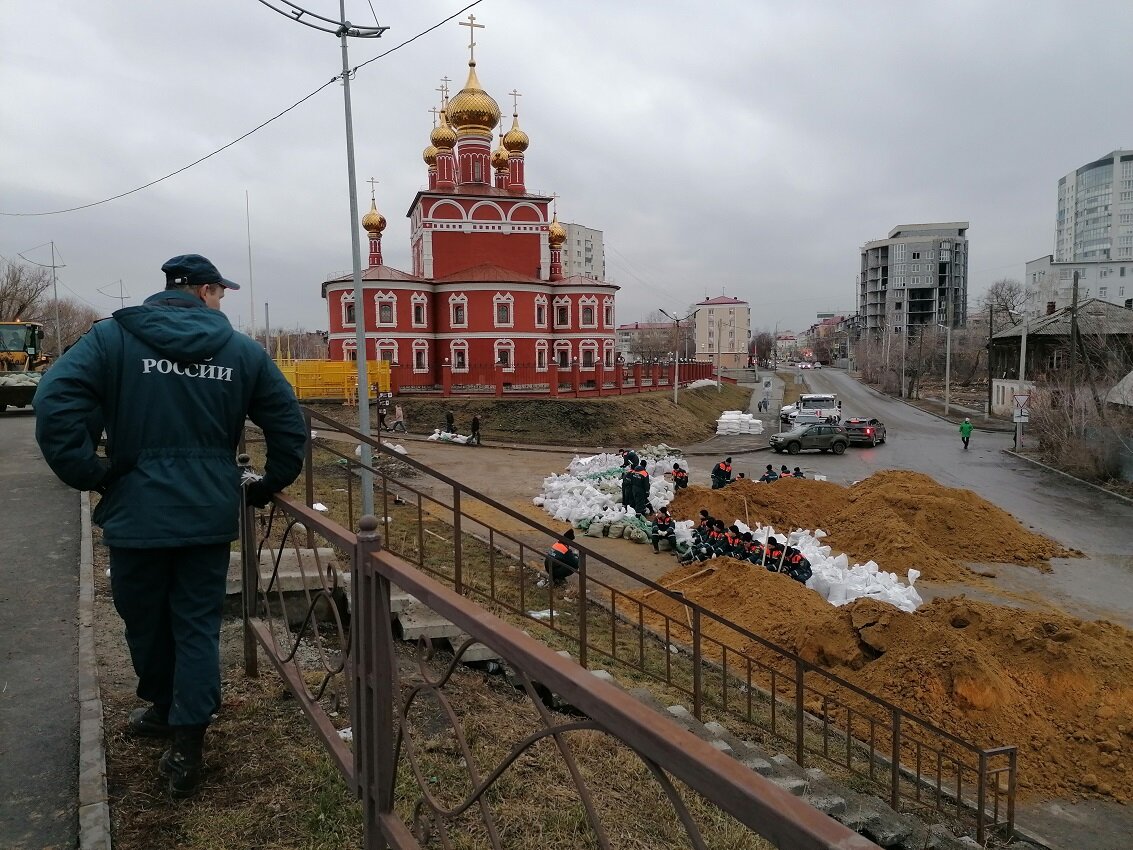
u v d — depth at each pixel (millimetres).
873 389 81375
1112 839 7371
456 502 6172
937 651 9352
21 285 57469
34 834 2990
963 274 123812
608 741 5172
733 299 130125
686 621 11758
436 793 3852
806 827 1103
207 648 3199
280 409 3389
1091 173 117875
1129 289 96562
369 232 48062
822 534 18188
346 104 15922
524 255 48969
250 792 3406
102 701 4117
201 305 3285
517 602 10852
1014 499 24859
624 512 18906
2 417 19828
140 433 2984
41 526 7871
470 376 45312
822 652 10312
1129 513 22688
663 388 53156
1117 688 9391
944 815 7262
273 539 7984
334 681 4559
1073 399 31625
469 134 48500
